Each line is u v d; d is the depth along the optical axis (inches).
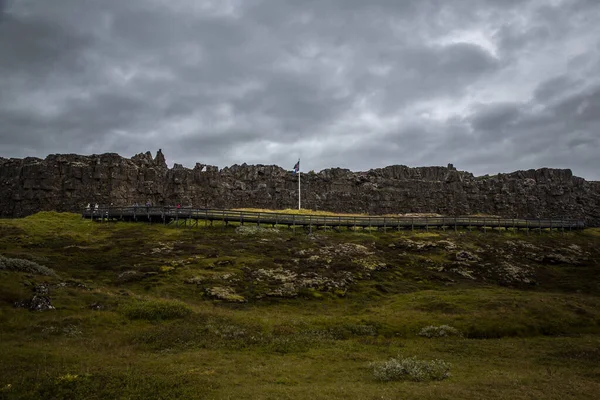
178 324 1217.4
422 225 3400.6
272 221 2940.5
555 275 2459.4
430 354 1119.6
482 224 3521.2
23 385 742.5
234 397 738.8
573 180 5172.2
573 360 1082.7
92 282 1638.8
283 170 4569.4
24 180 3329.2
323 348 1135.6
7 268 1445.6
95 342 1031.6
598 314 1592.0
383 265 2319.1
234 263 2071.9
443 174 4948.3
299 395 758.5
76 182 3361.2
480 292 1878.7
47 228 2618.1
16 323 1072.2
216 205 3988.7
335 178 4534.9
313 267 2151.8
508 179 4955.7
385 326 1371.8
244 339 1148.5
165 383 787.4
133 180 3595.0
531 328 1421.0
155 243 2356.1
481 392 801.6
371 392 786.2
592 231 3897.6
